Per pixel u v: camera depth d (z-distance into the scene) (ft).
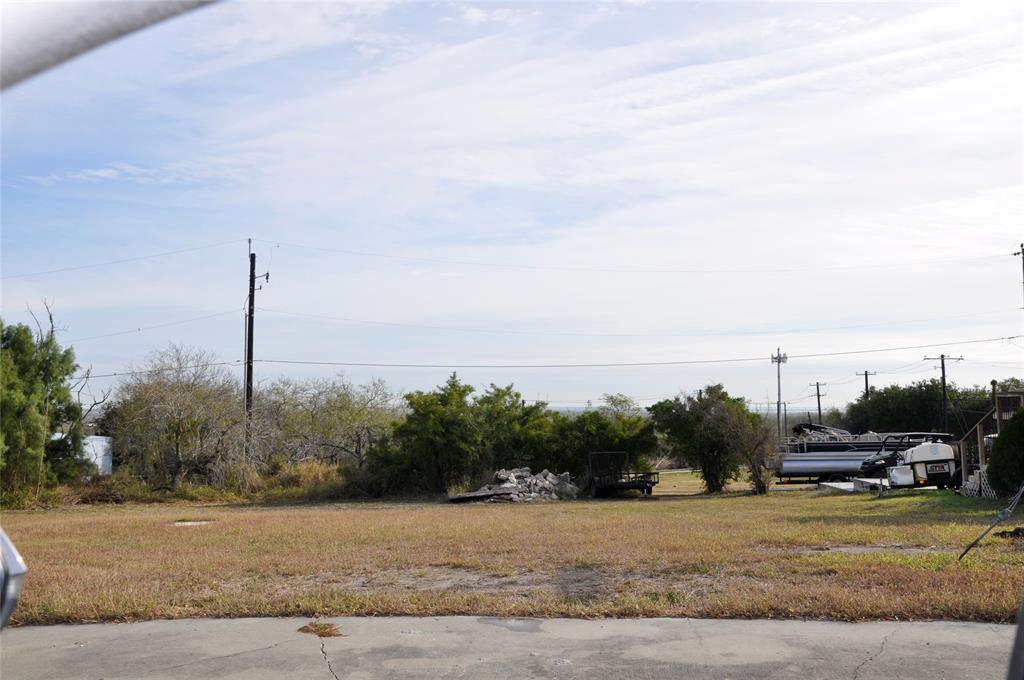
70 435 114.52
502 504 99.60
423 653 21.80
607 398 130.00
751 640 22.41
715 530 49.08
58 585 31.78
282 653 21.98
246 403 126.72
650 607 25.76
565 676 19.74
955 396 202.18
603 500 106.22
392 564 37.50
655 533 48.21
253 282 129.49
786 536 43.80
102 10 4.20
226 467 120.88
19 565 7.30
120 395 137.28
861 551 37.78
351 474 119.44
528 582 32.01
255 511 90.63
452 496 106.83
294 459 152.87
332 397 167.12
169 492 116.98
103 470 131.23
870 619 24.36
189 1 4.50
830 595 26.35
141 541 51.13
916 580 28.60
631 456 126.11
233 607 26.96
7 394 101.60
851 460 131.64
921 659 20.47
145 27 4.37
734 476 122.52
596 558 37.19
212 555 42.19
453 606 26.58
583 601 27.35
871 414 211.61
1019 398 75.05
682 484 148.56
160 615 26.27
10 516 88.74
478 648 22.18
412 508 92.07
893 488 95.76
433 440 118.93
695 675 19.61
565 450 126.52
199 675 20.22
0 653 22.34
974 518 53.83
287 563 38.17
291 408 168.25
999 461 67.56
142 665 21.09
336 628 24.44
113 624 25.44
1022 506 63.52
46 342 111.14
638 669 20.13
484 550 41.73
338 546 45.21
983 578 28.60
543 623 24.77
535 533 50.39
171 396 120.88
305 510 91.35
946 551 36.70
